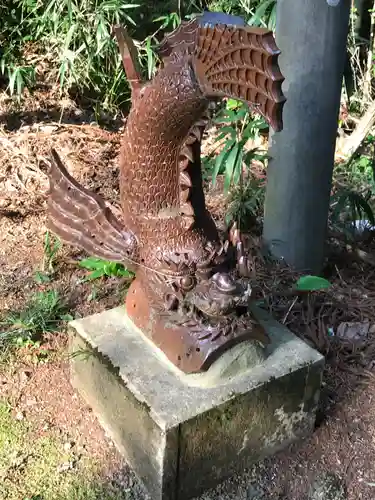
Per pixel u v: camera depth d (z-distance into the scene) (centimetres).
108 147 359
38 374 206
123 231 184
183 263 166
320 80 215
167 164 165
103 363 177
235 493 169
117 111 417
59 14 384
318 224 240
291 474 175
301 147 225
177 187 167
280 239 243
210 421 160
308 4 206
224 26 131
